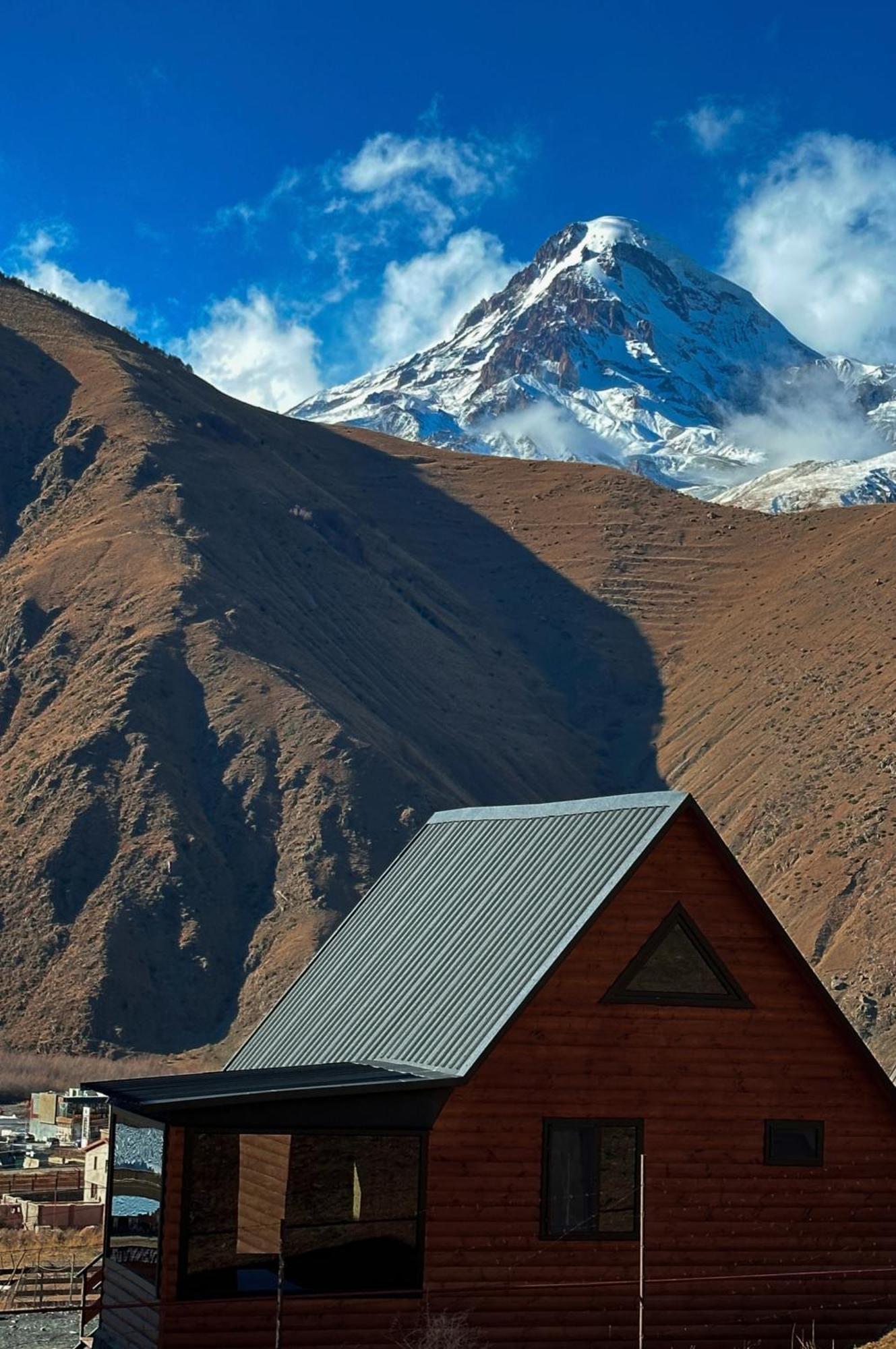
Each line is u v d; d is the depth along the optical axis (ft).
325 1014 135.95
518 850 134.00
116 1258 119.85
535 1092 115.85
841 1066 123.03
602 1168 117.08
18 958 556.10
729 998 121.39
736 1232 118.73
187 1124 107.04
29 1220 246.68
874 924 578.66
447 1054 116.37
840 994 545.44
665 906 121.19
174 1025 539.70
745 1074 120.78
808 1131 121.70
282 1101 109.19
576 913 119.85
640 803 125.59
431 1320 110.63
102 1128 375.86
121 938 558.56
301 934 574.15
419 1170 112.37
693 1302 116.67
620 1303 115.14
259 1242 117.60
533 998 116.26
